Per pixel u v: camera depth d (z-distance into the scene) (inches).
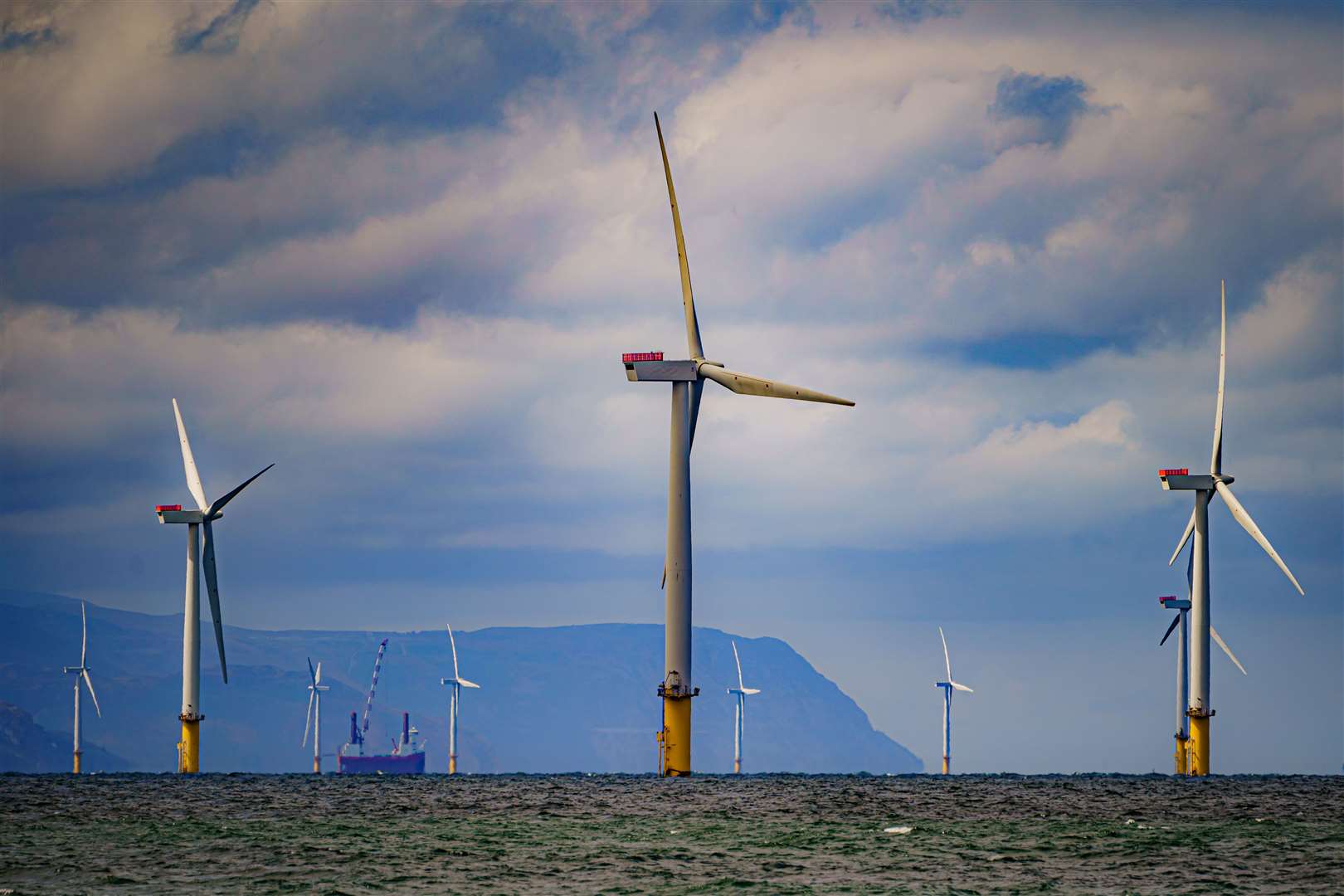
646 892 6569.9
